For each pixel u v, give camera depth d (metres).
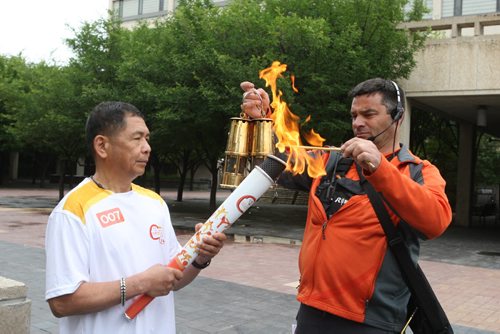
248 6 12.61
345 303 1.86
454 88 11.97
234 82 11.58
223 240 1.82
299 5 12.54
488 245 11.45
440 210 1.71
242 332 4.52
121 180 1.91
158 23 16.41
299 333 2.02
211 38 12.20
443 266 8.52
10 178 36.38
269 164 1.79
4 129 24.94
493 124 16.47
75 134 16.98
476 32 11.71
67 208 1.77
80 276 1.68
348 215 1.90
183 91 12.38
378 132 1.97
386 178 1.61
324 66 11.45
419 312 1.93
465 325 5.02
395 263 1.86
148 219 1.92
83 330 1.73
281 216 16.97
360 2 11.88
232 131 1.92
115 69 15.45
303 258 2.04
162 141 15.23
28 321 3.13
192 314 5.05
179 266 1.80
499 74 11.45
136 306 1.75
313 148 1.90
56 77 16.84
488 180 24.83
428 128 19.22
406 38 11.86
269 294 6.00
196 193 31.58
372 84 1.98
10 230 11.36
